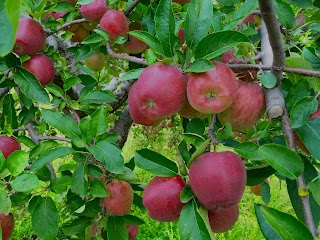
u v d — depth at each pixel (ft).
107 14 2.74
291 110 1.61
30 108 2.82
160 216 1.73
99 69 3.48
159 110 1.69
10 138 2.43
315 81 1.72
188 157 1.78
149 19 2.72
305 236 1.29
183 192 1.65
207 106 1.64
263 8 1.25
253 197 8.42
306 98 1.61
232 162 1.60
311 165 1.90
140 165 1.77
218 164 1.58
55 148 2.11
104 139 2.14
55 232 2.26
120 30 2.74
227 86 1.61
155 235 7.31
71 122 2.12
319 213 1.87
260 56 2.02
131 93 2.01
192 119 2.00
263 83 1.62
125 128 3.55
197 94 1.63
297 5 2.27
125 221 2.40
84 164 2.15
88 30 3.42
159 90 1.64
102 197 2.38
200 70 1.56
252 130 2.15
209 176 1.56
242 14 1.94
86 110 2.96
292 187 1.88
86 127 2.12
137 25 3.04
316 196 1.45
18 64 2.33
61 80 3.33
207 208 1.64
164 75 1.66
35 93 2.30
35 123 3.48
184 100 1.73
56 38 3.45
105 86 4.30
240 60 2.00
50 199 2.28
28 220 7.28
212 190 1.56
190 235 1.54
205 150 1.73
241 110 1.74
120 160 2.04
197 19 1.68
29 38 2.37
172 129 8.50
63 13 3.31
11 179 2.07
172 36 1.73
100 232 2.58
